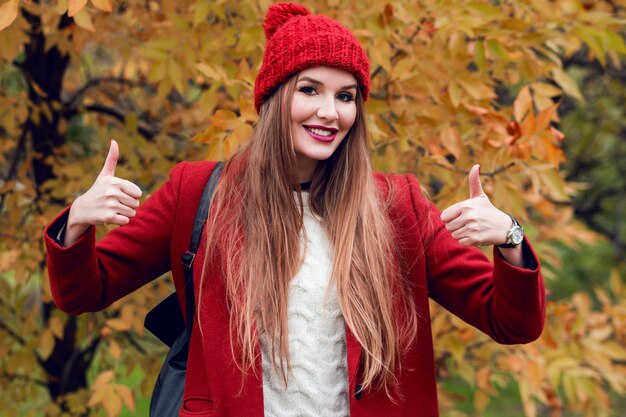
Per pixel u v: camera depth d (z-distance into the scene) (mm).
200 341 1886
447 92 3064
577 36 3080
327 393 1821
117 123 4395
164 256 1964
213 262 1873
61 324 3590
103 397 3125
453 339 3320
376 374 1830
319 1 2906
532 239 3619
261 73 1983
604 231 7070
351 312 1823
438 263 1914
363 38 2854
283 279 1844
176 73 2938
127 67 4289
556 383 3479
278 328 1815
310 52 1881
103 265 1858
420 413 1882
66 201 3707
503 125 2852
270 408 1815
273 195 1911
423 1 2910
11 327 4043
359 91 1964
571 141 6426
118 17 3953
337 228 1905
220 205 1912
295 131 1918
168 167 3668
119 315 3963
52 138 4250
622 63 6102
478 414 3742
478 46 2895
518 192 2803
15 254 3305
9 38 3141
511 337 1764
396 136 2965
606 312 3994
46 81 4277
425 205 1977
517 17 3229
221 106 3625
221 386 1812
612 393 7465
